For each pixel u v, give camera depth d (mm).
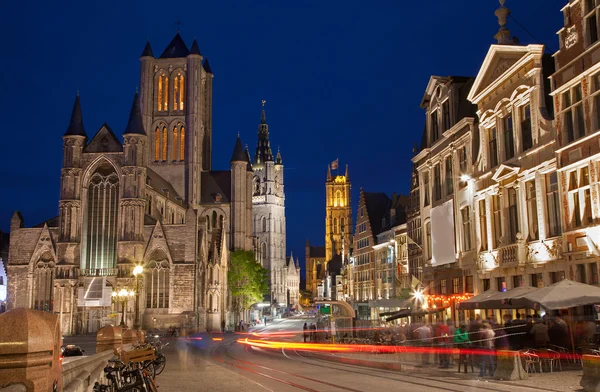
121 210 91625
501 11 34125
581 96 25906
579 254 25469
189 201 125750
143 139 93750
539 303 20703
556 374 21812
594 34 25234
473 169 36844
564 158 26828
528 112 30703
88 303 89562
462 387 19172
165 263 93062
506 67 32844
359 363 33719
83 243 92625
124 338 29500
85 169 93875
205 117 143875
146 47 129875
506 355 21062
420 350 30656
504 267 31938
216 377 25188
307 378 23875
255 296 127375
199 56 129000
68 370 12273
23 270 92750
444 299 41188
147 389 15203
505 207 32562
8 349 5566
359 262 108750
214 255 102438
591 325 24047
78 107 96000
